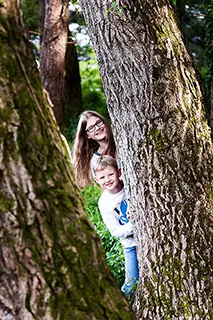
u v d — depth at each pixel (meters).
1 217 2.05
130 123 3.91
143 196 3.85
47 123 2.18
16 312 2.07
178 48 3.94
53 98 11.29
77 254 2.14
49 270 2.08
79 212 2.19
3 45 2.07
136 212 3.94
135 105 3.88
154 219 3.81
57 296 2.09
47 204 2.10
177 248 3.73
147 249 3.86
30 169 2.08
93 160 4.83
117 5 3.85
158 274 3.78
